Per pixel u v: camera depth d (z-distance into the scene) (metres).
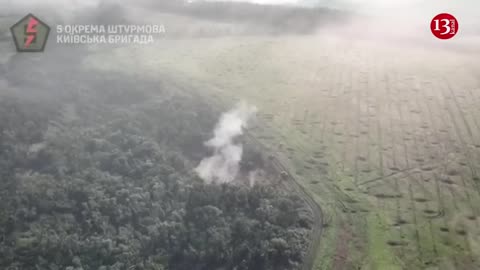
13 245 65.00
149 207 74.31
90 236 68.19
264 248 68.25
